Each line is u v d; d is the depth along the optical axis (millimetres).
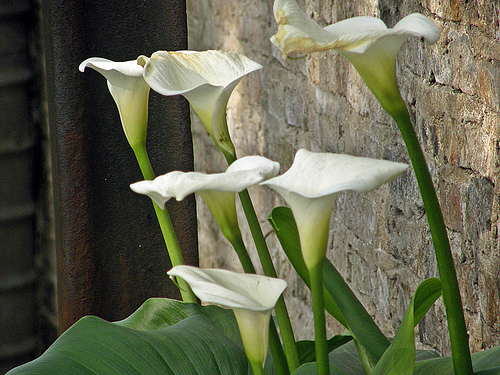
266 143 7949
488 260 3266
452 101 3512
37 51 3219
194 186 2803
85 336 2975
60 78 3205
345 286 3055
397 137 4363
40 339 3369
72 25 3199
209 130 2930
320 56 5953
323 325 2832
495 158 3232
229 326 3125
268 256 2959
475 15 3264
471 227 3369
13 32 3205
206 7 9695
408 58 4074
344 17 5113
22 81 3223
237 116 8945
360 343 3027
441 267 2863
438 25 3627
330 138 5863
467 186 3393
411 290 4316
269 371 3088
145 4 3250
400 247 4453
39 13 3203
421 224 4094
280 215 3047
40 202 3283
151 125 3320
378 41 2803
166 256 3391
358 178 2777
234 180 2805
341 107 5508
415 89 4016
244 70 2938
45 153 3262
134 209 3291
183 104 3328
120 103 3020
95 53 3230
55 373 2926
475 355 2957
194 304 3139
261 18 7672
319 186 2807
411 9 3959
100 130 3250
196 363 2988
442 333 3854
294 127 6953
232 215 2893
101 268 3283
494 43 3213
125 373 2949
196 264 3463
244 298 2811
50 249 3289
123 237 3291
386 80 2822
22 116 3242
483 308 3291
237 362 3004
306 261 2820
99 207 3271
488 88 3238
